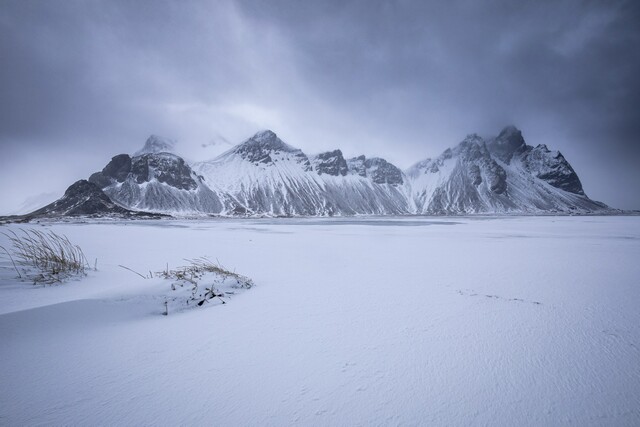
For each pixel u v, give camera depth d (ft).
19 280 26.58
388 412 9.95
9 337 14.88
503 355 14.10
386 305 21.99
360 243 76.33
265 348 14.60
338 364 13.07
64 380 11.41
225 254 54.19
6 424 8.84
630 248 61.98
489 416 9.82
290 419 9.50
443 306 21.76
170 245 71.97
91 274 31.76
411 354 14.11
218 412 9.75
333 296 24.57
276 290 26.68
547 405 10.40
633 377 12.20
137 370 12.30
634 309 21.09
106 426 8.96
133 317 18.95
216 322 18.31
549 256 50.21
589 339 15.98
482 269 37.91
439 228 155.22
